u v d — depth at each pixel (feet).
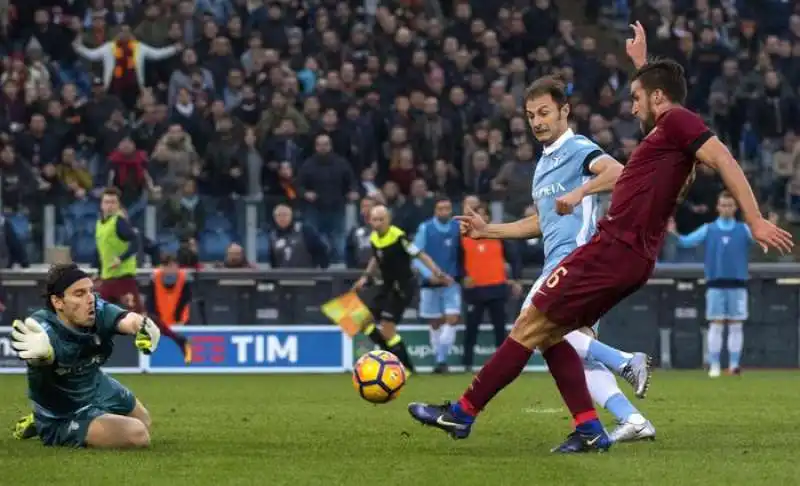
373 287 224.53
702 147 86.07
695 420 125.90
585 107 266.77
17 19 277.85
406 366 207.51
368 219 227.20
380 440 103.81
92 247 231.09
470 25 284.00
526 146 239.09
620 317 230.48
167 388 177.68
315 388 177.37
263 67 266.36
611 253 88.22
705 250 213.66
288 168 237.04
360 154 250.16
